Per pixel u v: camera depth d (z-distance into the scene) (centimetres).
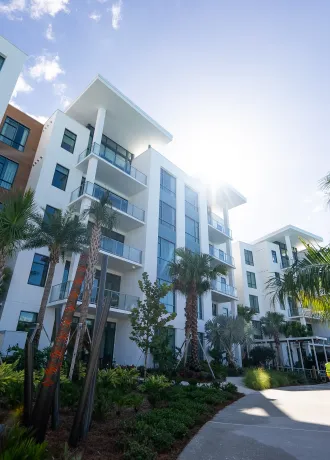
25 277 1723
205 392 1080
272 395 1281
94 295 1797
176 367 1747
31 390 507
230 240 3316
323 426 671
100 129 2261
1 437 350
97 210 1550
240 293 3806
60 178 2114
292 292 668
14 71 1745
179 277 1986
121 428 561
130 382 1029
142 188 2477
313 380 2228
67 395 681
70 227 1538
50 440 491
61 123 2239
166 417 657
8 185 1989
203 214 2984
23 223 895
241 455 471
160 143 2756
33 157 2197
